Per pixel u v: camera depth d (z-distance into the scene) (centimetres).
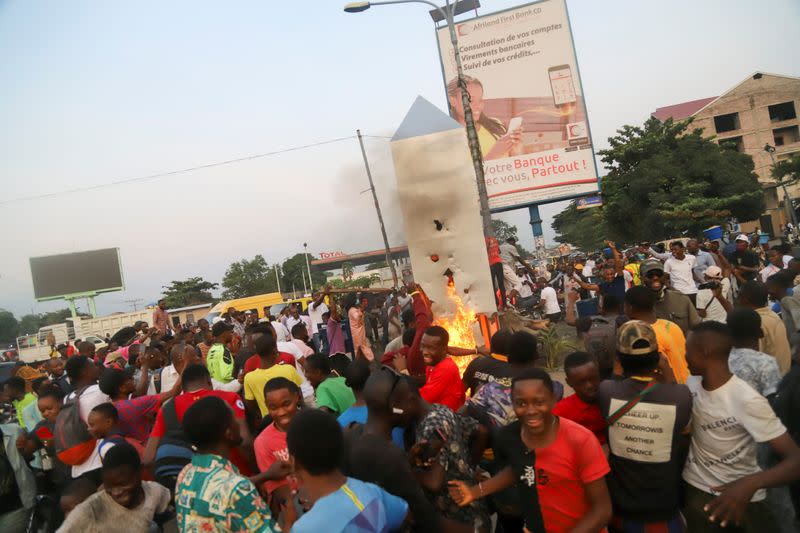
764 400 315
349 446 317
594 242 7025
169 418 486
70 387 920
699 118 5825
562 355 1184
